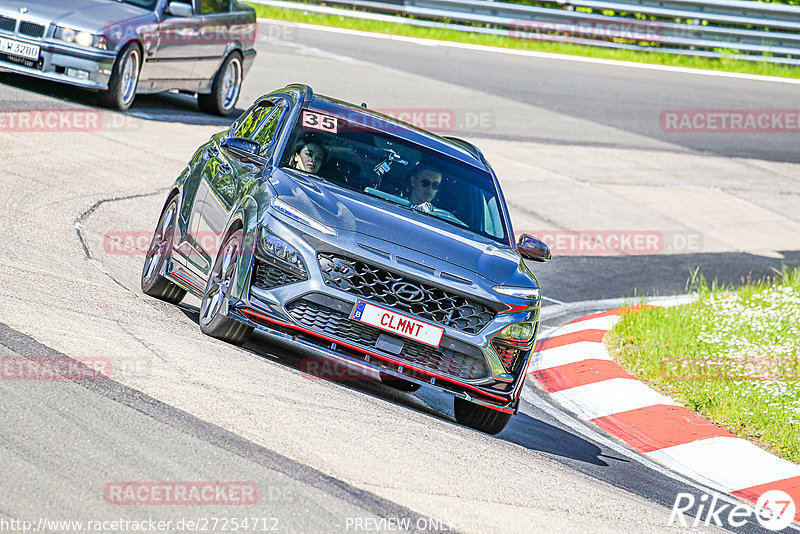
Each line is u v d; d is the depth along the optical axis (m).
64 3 49.62
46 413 16.56
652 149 67.69
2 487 13.87
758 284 46.78
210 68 55.47
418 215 24.98
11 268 25.17
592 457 23.86
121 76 49.09
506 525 16.47
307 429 18.77
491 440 22.75
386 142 27.19
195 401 18.69
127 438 16.30
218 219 25.23
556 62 87.12
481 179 27.62
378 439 19.41
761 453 25.97
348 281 22.31
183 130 50.50
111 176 40.12
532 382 31.44
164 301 28.27
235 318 22.78
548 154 61.88
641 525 18.48
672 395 30.30
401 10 89.31
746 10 91.38
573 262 47.03
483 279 23.16
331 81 66.62
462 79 74.75
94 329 21.78
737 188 63.56
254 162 25.05
